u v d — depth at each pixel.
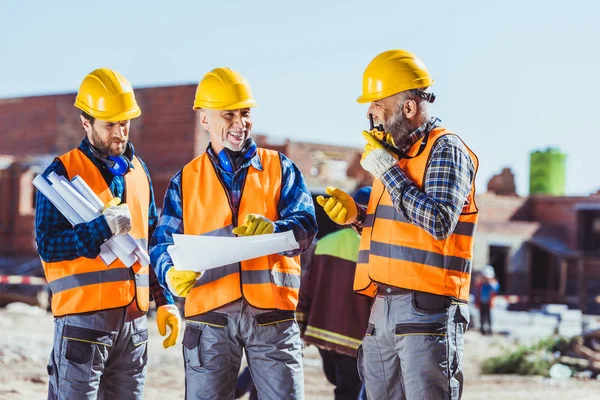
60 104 35.75
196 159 4.95
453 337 4.42
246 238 4.36
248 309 4.68
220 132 4.79
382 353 4.57
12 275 30.91
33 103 36.06
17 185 33.03
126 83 4.95
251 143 4.90
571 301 38.16
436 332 4.36
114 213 4.59
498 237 39.25
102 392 5.00
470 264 4.52
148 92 32.72
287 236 4.42
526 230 40.34
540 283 41.47
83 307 4.75
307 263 7.02
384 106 4.51
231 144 4.80
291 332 4.76
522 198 42.69
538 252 41.66
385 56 4.55
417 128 4.50
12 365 11.27
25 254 32.66
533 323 27.17
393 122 4.49
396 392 4.59
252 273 4.69
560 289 39.41
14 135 36.31
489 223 39.06
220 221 4.78
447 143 4.34
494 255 39.88
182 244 4.38
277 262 4.77
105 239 4.57
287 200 4.88
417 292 4.38
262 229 4.46
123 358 4.94
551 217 42.12
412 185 4.30
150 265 5.15
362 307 6.37
